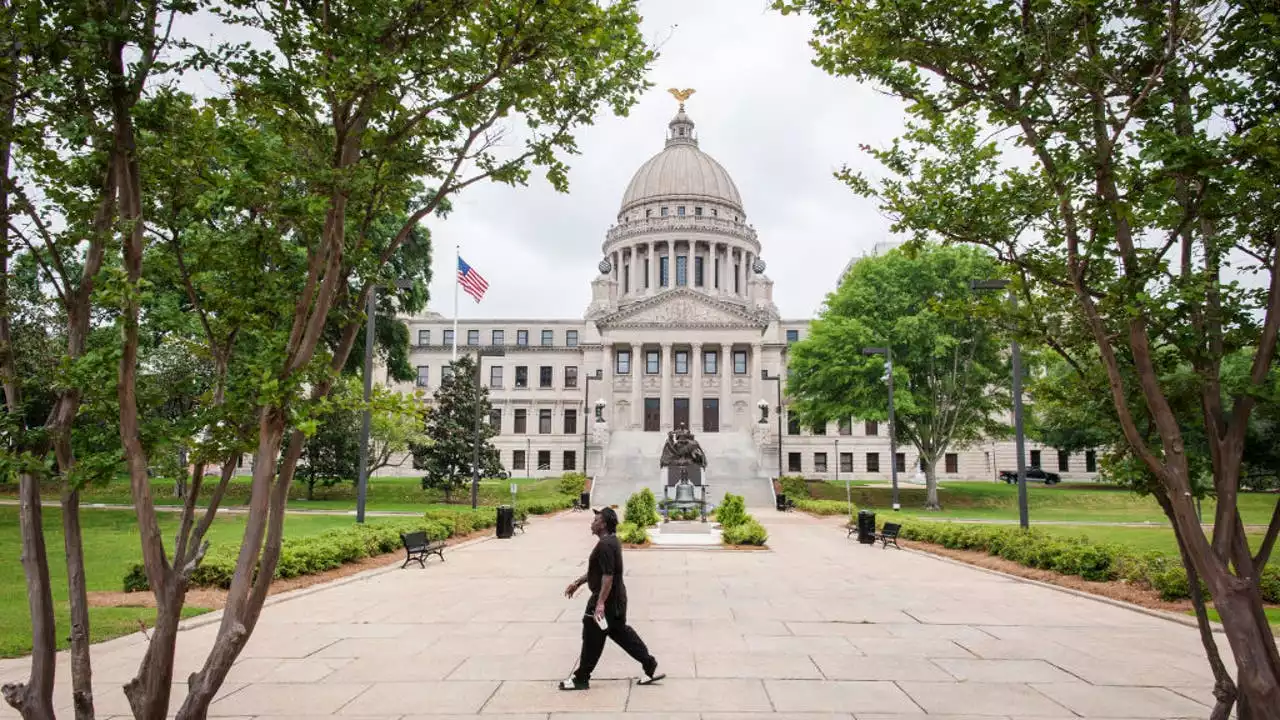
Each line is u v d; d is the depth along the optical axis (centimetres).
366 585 1602
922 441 4941
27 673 881
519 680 862
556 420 8750
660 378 8012
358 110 594
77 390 549
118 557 1850
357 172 572
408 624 1185
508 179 694
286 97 571
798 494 5488
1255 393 572
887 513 3725
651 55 686
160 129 572
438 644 1045
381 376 7994
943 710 757
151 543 532
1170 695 816
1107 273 677
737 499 2717
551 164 705
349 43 551
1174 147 555
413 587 1573
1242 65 620
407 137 667
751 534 2414
